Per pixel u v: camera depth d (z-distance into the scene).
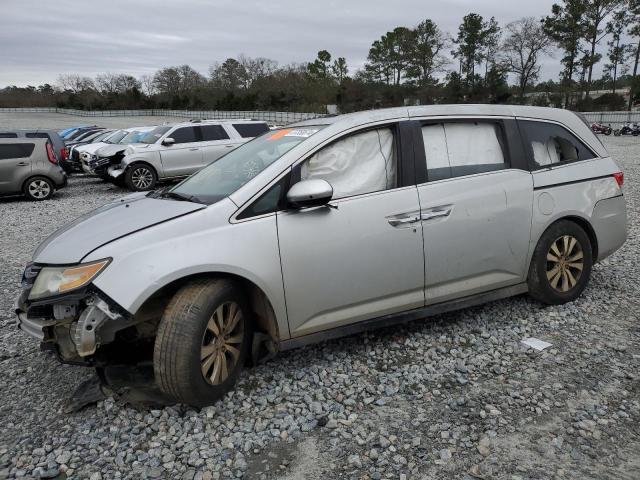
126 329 3.47
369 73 76.00
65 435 3.00
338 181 3.61
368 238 3.57
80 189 16.12
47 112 87.19
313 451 2.81
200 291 3.09
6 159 13.38
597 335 4.09
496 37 69.38
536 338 4.05
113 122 60.88
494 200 4.06
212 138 15.30
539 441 2.82
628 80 68.06
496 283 4.20
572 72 64.88
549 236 4.39
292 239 3.34
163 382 3.03
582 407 3.11
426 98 67.50
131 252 3.01
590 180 4.64
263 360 3.56
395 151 3.80
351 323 3.66
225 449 2.84
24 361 3.97
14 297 5.54
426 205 3.78
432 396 3.30
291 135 3.94
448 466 2.65
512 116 4.35
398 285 3.73
